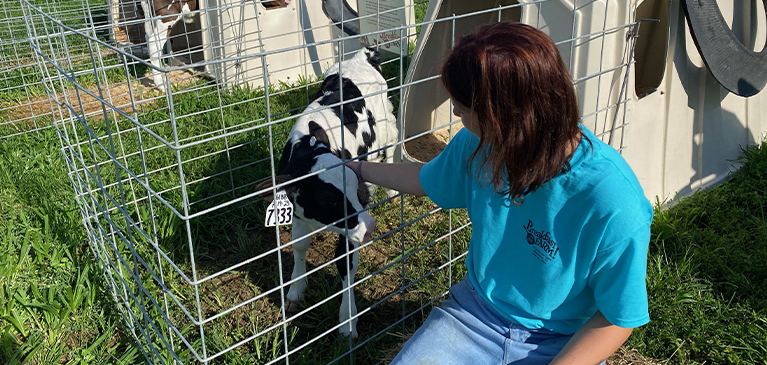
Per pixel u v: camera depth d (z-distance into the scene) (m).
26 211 3.74
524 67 1.33
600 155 1.56
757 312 2.82
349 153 3.46
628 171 1.57
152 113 5.16
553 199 1.60
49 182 3.99
